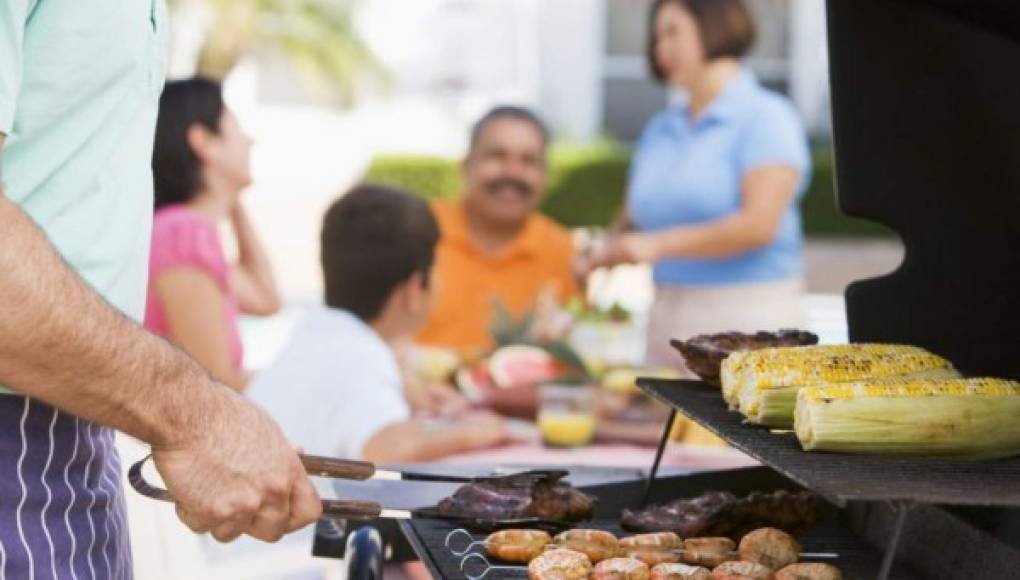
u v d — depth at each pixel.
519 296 5.31
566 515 1.87
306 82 14.84
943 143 2.02
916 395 1.57
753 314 4.89
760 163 4.84
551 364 4.81
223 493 1.53
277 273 12.64
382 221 3.66
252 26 13.88
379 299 3.69
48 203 1.50
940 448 1.56
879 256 15.08
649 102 16.14
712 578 1.65
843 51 2.04
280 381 3.48
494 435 3.91
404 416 3.54
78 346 1.40
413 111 15.09
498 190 5.25
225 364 3.86
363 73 14.88
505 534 1.75
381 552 1.92
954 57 1.99
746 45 4.98
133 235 1.58
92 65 1.49
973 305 2.01
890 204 2.05
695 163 4.96
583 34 15.76
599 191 13.92
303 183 14.55
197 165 3.84
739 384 1.76
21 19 1.40
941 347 2.03
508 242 5.34
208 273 3.84
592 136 15.92
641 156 5.21
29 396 1.50
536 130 5.30
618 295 11.51
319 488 2.35
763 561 1.75
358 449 3.42
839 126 2.06
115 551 1.67
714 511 1.89
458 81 15.13
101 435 1.64
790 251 4.94
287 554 3.28
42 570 1.52
